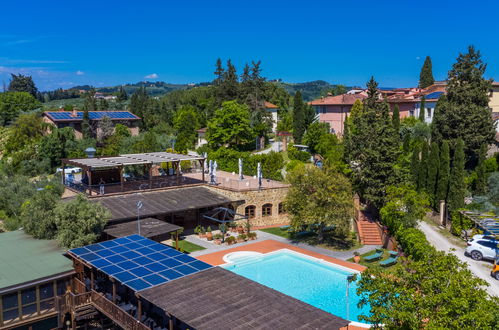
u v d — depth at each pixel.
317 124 65.94
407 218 32.22
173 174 51.06
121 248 24.59
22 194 48.91
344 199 33.69
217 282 19.42
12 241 27.88
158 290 18.61
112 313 21.59
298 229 37.84
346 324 15.78
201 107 128.75
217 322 15.80
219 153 58.69
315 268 30.89
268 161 54.53
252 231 40.97
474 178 43.25
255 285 19.09
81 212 27.89
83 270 24.64
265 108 103.81
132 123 91.69
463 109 46.78
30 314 22.11
